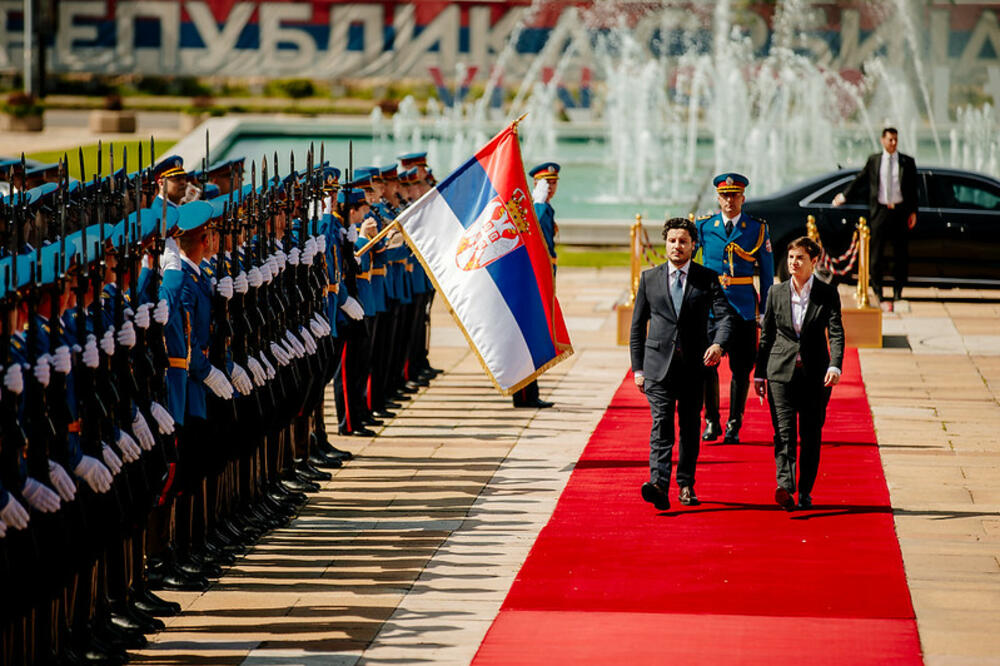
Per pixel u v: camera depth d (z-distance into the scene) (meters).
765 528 14.91
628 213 43.28
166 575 13.22
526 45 64.38
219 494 14.27
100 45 67.12
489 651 11.42
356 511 15.81
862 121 58.62
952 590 12.84
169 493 13.19
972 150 56.31
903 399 21.59
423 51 65.50
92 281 11.20
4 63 67.56
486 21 64.75
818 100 60.53
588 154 57.47
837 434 19.34
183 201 16.33
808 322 15.48
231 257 14.14
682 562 13.73
